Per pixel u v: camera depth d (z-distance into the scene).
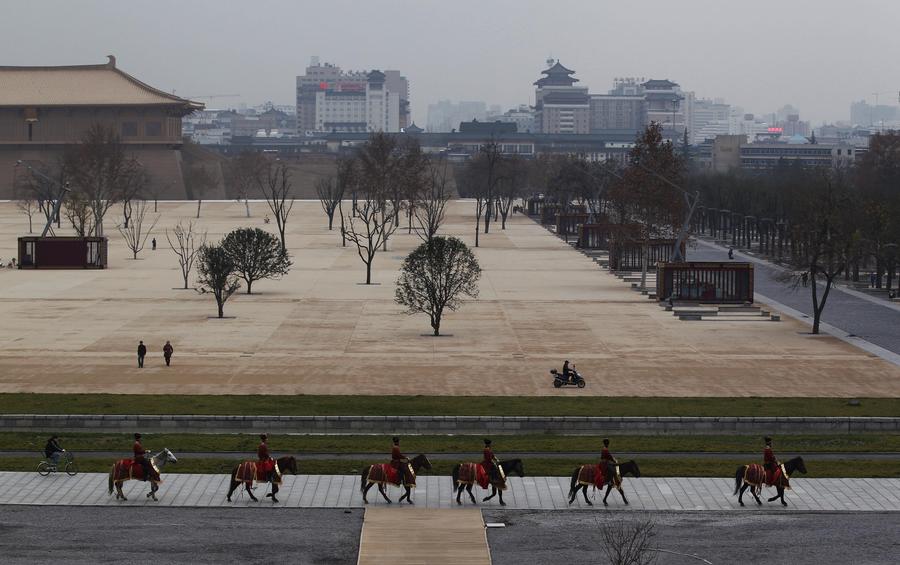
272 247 176.75
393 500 73.69
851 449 87.38
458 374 114.31
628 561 62.59
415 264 138.88
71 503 72.75
